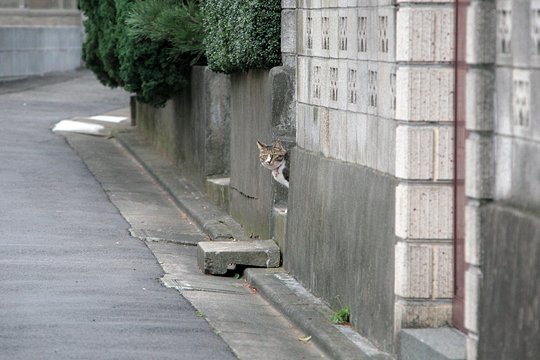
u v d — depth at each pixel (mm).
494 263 10539
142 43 29047
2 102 51688
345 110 15570
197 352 13805
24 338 14016
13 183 28641
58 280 17750
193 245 22250
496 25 10680
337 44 15898
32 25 75812
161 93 29875
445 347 12078
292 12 19969
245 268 19234
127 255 20406
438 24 12742
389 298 13445
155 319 15445
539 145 9867
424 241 12953
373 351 13672
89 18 37812
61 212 24812
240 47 21172
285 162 19703
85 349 13602
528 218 9922
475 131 10844
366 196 14391
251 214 22141
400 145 12977
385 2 13758
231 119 24344
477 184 10836
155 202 27375
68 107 50781
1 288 16953
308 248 17344
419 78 12805
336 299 15734
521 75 10195
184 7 27547
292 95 20062
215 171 27359
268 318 16141
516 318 10055
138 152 35469
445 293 13000
